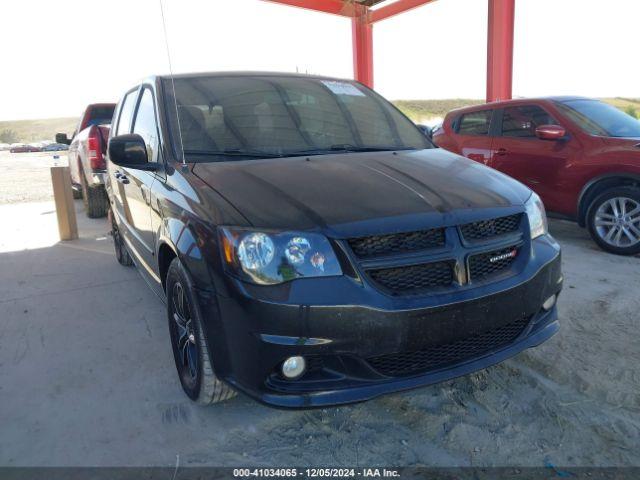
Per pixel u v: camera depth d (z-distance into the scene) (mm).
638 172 5246
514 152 6438
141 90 3953
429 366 2381
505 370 3074
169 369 3248
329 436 2520
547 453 2361
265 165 2832
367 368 2225
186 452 2432
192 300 2492
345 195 2461
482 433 2504
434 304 2223
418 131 3850
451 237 2340
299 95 3639
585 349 3326
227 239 2246
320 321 2121
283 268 2166
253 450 2432
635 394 2818
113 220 5355
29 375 3219
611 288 4410
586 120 5996
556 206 6082
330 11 13375
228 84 3561
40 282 5090
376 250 2242
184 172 2824
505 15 10453
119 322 4020
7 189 13844
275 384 2217
